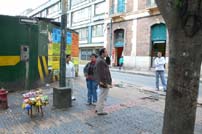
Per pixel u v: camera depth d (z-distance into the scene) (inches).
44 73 495.2
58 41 562.6
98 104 294.7
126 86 559.2
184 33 131.0
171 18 133.3
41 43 478.0
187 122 138.6
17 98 378.0
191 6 127.3
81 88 490.6
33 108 284.8
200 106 355.6
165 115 145.2
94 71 330.6
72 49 660.7
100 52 293.1
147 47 1157.7
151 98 403.2
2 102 314.2
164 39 1074.1
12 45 419.8
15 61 425.1
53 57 539.2
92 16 1792.6
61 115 291.7
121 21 1337.4
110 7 1425.9
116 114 299.1
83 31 1955.0
